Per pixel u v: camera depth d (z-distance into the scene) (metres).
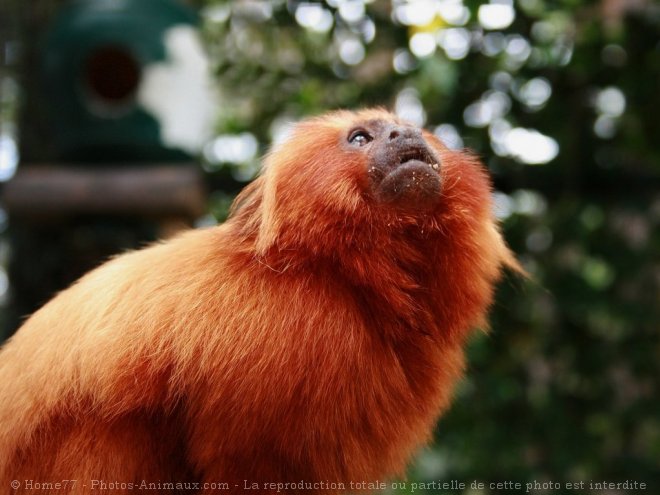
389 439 3.36
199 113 6.95
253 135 7.88
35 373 3.38
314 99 7.33
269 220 3.41
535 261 6.85
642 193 7.11
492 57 6.59
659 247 6.97
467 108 6.83
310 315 3.19
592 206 7.07
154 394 3.23
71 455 3.22
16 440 3.33
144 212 6.37
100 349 3.26
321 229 3.38
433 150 3.68
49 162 7.09
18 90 7.53
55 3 7.35
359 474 3.28
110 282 3.47
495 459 6.54
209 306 3.23
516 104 6.85
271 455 3.13
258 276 3.30
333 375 3.13
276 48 7.78
